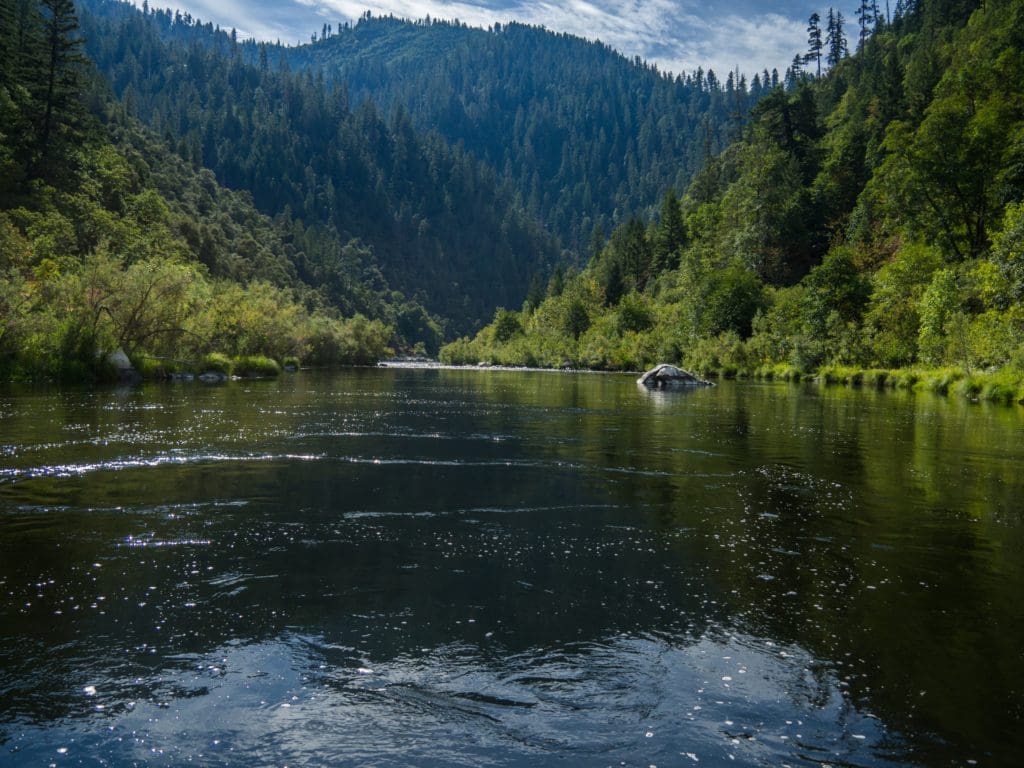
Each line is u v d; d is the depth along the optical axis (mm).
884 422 20984
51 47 67938
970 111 61875
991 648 4852
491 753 3578
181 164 152000
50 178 67000
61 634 4879
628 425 19672
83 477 10547
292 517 8336
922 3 140125
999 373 32219
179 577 6109
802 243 87500
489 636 4977
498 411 23719
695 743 3684
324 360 75375
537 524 8234
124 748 3564
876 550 7285
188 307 41250
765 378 56875
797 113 104688
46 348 31156
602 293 118062
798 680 4371
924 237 60938
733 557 6977
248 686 4211
